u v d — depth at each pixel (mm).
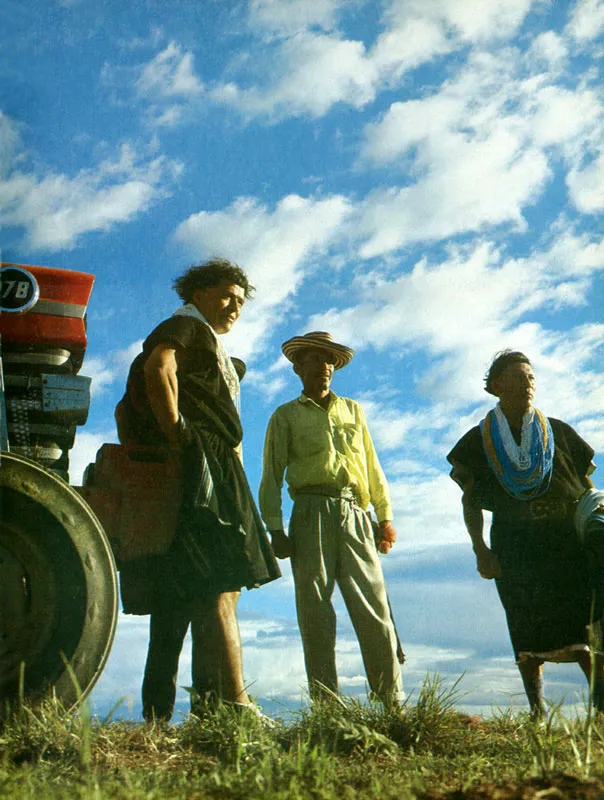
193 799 2135
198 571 3561
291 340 5070
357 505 5027
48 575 3139
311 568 4805
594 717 2920
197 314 3906
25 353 3729
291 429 5023
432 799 2117
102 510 3561
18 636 3092
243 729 2932
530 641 4309
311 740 3172
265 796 2145
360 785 2395
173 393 3531
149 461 3627
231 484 3660
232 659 3541
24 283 3732
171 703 3566
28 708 2934
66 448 3820
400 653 4789
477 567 4520
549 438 4445
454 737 3311
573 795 2072
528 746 2992
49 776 2484
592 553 4270
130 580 3590
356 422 5156
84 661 3109
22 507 3125
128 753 2873
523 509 4473
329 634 4750
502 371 4512
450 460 4680
